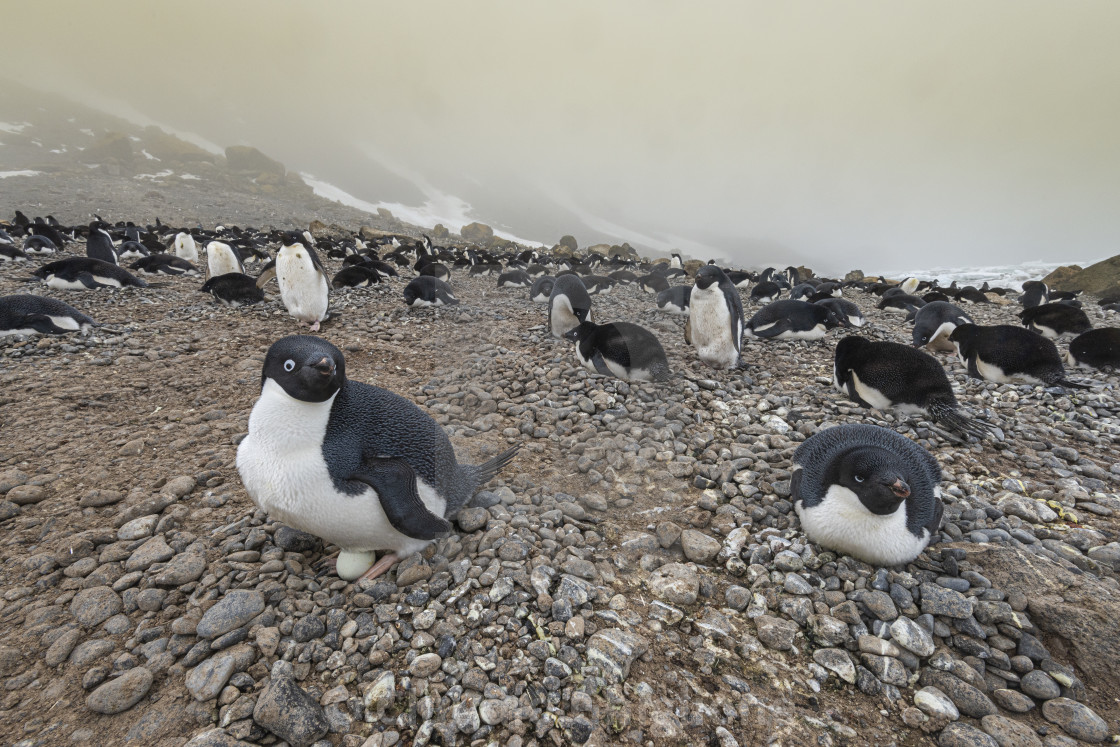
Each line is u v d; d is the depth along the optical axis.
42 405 4.13
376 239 27.83
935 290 15.20
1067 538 2.72
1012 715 1.79
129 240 14.94
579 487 1.71
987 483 3.33
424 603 2.01
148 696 1.73
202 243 16.86
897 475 2.17
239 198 43.75
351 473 1.89
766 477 3.03
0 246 11.72
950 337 6.20
